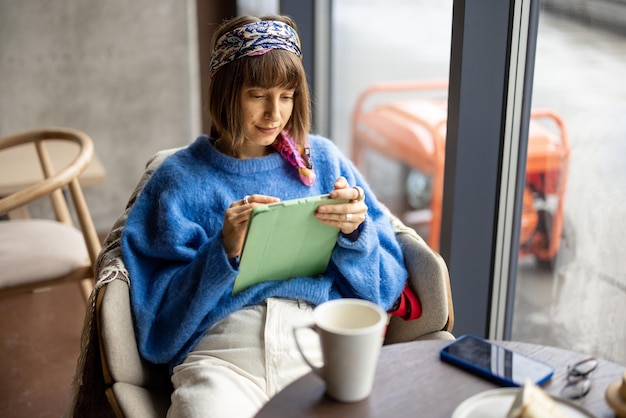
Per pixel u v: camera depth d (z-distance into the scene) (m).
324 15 2.93
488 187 1.63
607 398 0.86
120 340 1.26
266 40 1.32
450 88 1.57
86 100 2.95
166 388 1.36
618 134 1.59
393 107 3.18
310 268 1.36
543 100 1.66
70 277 1.94
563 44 1.63
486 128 1.58
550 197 1.79
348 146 3.37
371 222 1.36
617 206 1.62
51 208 3.06
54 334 2.34
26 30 2.80
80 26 2.85
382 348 1.04
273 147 1.47
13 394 2.01
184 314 1.30
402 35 3.66
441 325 1.37
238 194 1.42
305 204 1.21
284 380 1.26
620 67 1.55
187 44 3.00
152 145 3.10
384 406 0.90
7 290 1.87
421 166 3.03
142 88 3.00
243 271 1.27
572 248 1.77
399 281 1.37
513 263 1.77
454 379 0.96
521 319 1.86
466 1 1.46
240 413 1.17
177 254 1.35
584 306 1.76
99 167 2.49
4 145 2.13
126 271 1.33
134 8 2.89
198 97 3.11
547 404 0.81
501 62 1.54
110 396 1.23
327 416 0.88
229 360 1.27
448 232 1.66
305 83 1.39
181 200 1.40
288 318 1.31
